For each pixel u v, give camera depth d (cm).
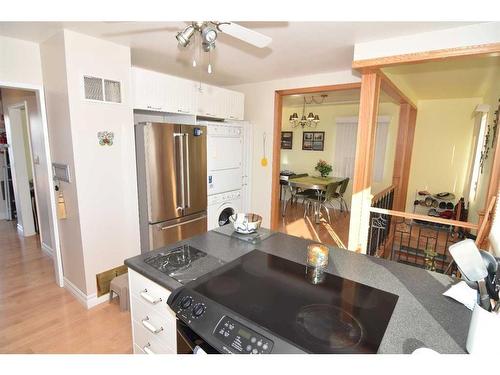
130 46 250
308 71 329
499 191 210
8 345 201
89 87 228
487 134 373
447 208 502
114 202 256
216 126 336
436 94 470
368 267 137
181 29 210
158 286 127
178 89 295
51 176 258
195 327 97
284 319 95
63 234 263
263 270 131
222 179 355
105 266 255
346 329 90
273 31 209
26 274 304
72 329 219
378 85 256
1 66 225
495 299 83
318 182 541
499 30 186
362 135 257
